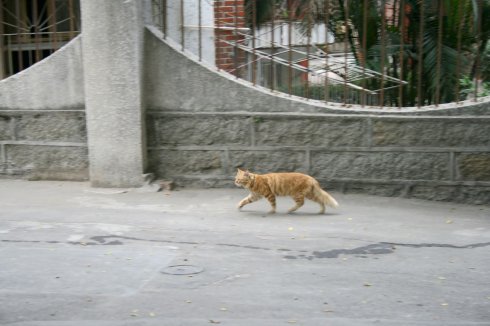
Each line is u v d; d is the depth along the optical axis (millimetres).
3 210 6867
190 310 4352
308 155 7609
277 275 5043
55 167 8141
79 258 5391
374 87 9102
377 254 5594
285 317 4254
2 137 8195
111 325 4102
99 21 7426
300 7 10047
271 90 7734
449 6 8336
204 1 9594
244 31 9828
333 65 8797
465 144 7227
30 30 10125
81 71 7852
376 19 8961
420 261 5414
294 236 6090
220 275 5027
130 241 5883
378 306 4453
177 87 7781
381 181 7484
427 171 7367
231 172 7832
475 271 5176
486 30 8586
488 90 8688
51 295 4594
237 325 4125
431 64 8508
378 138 7414
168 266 5219
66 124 8008
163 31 7879
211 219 6668
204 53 9719
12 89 8062
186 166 7922
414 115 7293
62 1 10164
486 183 7234
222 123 7746
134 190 7668
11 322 4141
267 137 7668
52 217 6621
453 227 6445
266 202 7480
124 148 7656
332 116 7461
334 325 4137
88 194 7543
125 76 7516
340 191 7621
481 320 4230
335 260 5426
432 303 4516
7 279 4891
